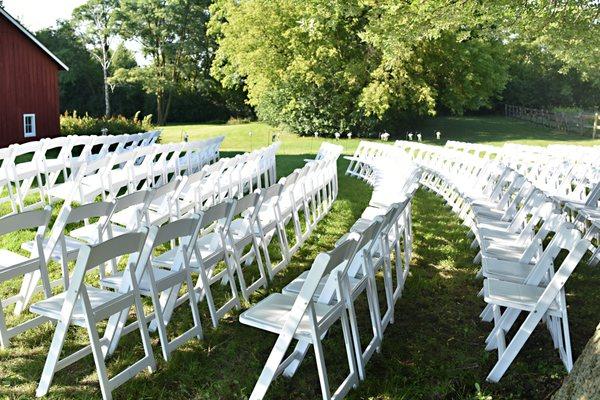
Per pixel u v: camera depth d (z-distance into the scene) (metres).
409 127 23.69
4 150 7.10
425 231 7.09
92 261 2.95
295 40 21.33
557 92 34.56
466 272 5.45
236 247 4.57
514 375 3.47
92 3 39.72
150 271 3.40
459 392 3.26
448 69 22.28
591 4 8.35
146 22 38.44
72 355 3.25
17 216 3.42
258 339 3.89
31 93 16.78
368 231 3.41
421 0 8.12
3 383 3.22
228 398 3.18
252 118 36.44
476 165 8.59
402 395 3.19
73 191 6.51
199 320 3.83
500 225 5.75
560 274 3.28
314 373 3.48
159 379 3.34
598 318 4.38
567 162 8.50
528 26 8.76
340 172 12.47
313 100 22.50
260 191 4.79
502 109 34.84
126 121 18.12
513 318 3.61
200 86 37.28
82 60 40.34
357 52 21.53
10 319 4.06
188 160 9.34
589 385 2.52
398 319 4.31
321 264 2.83
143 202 4.79
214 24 26.12
